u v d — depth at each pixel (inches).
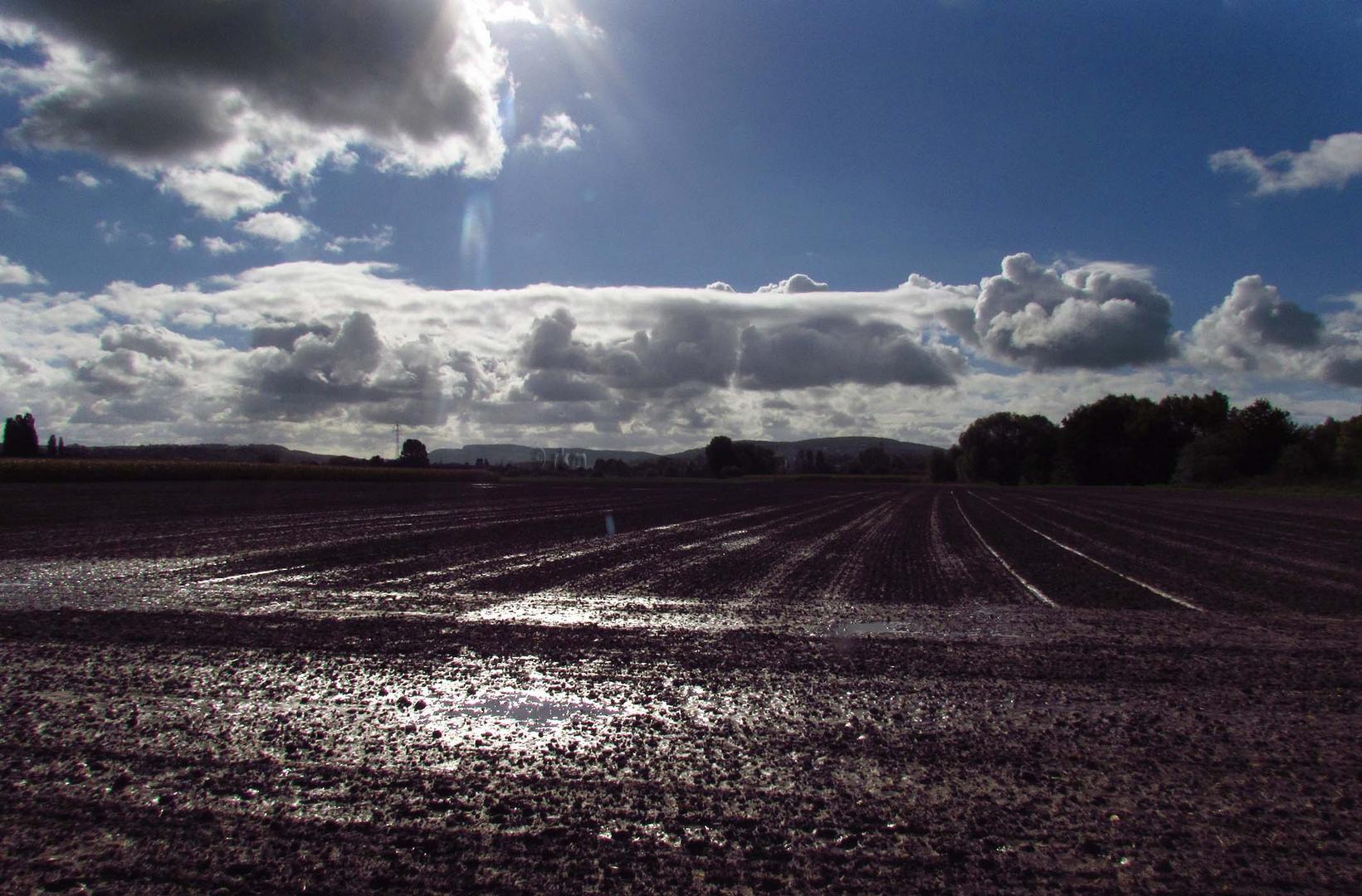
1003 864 182.5
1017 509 1824.6
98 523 1101.7
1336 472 3127.5
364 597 552.7
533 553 832.3
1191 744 265.7
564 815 204.7
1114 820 206.2
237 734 262.4
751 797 217.2
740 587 611.8
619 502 1926.7
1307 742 270.2
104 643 398.3
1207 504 2063.2
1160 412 4741.6
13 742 252.2
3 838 188.2
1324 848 192.5
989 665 374.3
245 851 183.6
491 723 278.8
